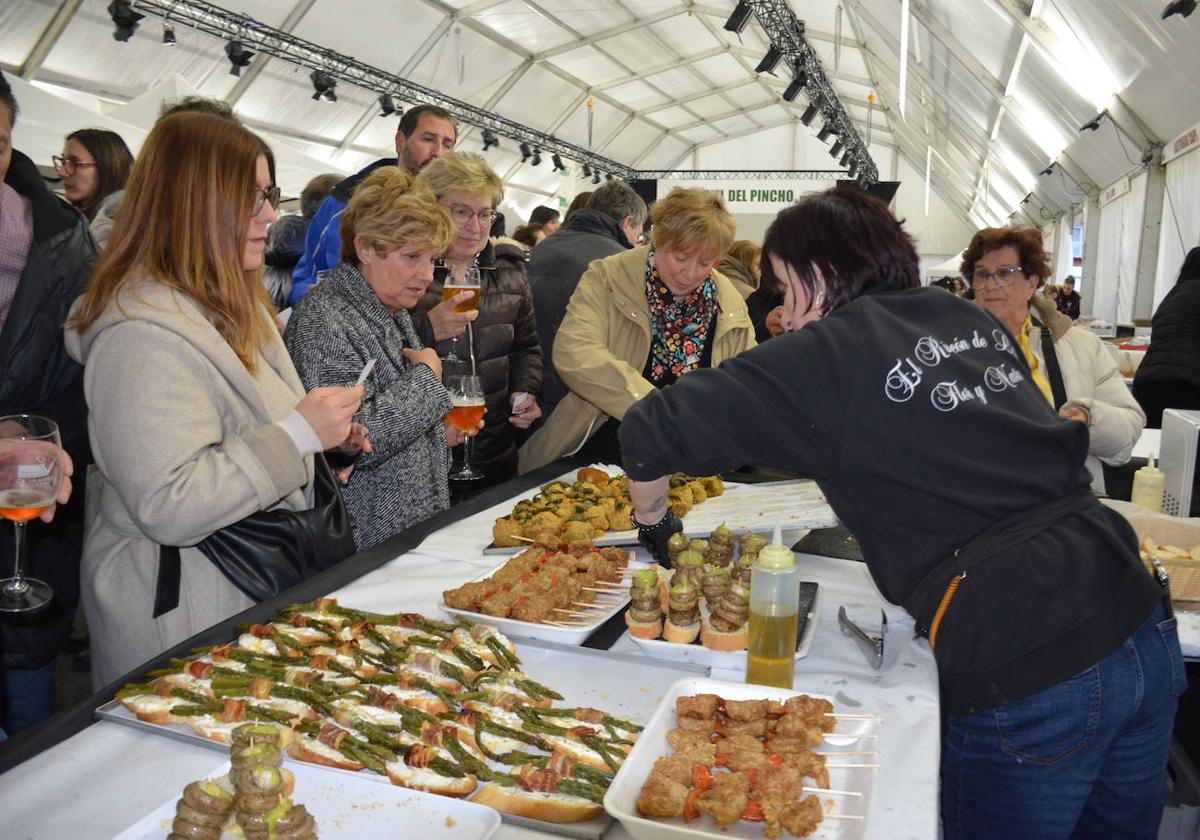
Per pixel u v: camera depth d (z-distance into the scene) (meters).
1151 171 10.19
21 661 2.33
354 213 2.27
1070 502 1.36
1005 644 1.28
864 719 1.23
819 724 1.21
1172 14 6.12
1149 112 9.37
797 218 1.46
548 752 1.18
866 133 25.61
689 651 1.48
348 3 11.45
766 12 12.62
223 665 1.37
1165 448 3.00
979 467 1.30
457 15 13.16
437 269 2.92
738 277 4.77
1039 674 1.27
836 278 1.42
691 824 1.04
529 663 1.46
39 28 9.12
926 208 15.70
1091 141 11.60
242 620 1.54
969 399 1.32
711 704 1.23
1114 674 1.29
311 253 3.52
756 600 1.35
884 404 1.29
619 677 1.42
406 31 12.84
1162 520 2.13
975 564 1.29
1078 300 12.39
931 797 1.10
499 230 4.33
